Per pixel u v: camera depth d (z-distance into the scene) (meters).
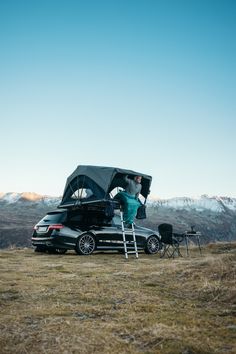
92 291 6.68
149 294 6.47
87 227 14.59
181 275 7.88
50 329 4.58
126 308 5.56
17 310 5.45
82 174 15.25
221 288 6.44
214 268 7.70
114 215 15.29
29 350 3.96
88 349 3.98
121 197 14.19
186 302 5.93
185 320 4.95
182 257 13.10
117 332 4.52
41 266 10.22
